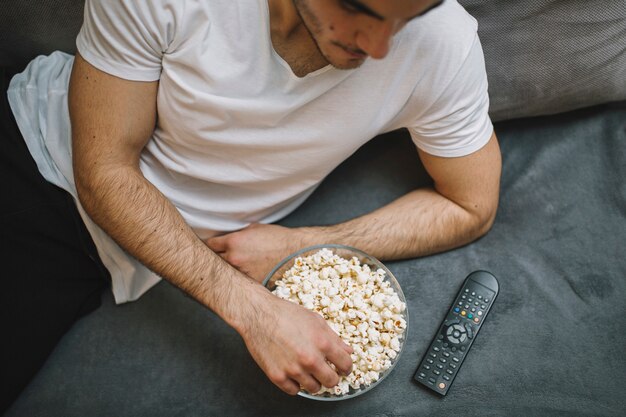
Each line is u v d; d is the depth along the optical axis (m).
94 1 0.84
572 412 1.04
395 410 1.05
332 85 0.90
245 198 1.11
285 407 1.06
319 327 0.94
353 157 1.31
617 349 1.10
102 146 0.94
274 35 0.84
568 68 1.14
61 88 1.07
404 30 0.87
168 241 0.98
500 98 1.21
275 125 0.95
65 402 1.07
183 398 1.07
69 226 1.06
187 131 0.96
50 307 1.06
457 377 1.07
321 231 1.14
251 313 0.96
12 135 1.02
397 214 1.15
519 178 1.26
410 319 1.13
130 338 1.13
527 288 1.16
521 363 1.09
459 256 1.19
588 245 1.20
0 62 1.18
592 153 1.28
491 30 1.10
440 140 1.03
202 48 0.86
